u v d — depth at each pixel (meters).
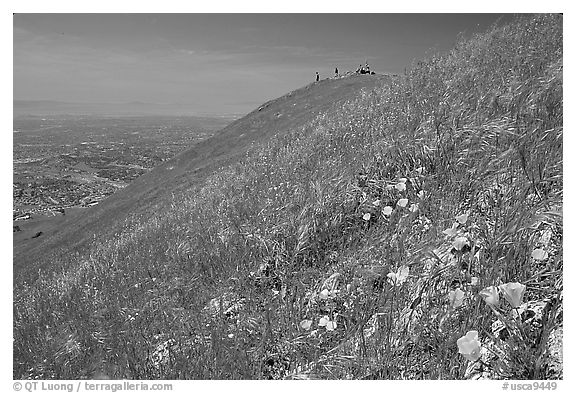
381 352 3.02
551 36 8.25
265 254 5.43
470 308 2.88
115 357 4.52
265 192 7.55
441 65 10.48
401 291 3.34
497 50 9.30
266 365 3.68
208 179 27.53
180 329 4.61
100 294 6.88
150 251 8.69
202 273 5.81
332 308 3.90
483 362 2.68
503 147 4.46
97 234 31.09
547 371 2.45
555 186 3.48
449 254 3.45
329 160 7.26
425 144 5.30
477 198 4.04
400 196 4.85
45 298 8.59
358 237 4.73
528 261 3.00
